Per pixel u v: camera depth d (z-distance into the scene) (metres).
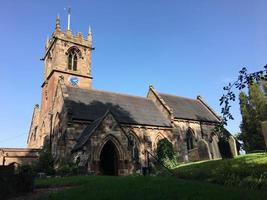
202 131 53.41
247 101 53.16
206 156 37.69
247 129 51.28
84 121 39.59
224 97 11.47
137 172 33.50
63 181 22.44
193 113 56.19
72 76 55.47
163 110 52.59
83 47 59.22
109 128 33.91
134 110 48.94
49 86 54.41
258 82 11.12
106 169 38.12
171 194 13.41
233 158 24.64
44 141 46.06
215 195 12.56
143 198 13.01
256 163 19.09
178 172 23.78
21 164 41.31
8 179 17.02
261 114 50.19
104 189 16.09
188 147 50.81
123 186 16.77
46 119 50.59
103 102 46.78
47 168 36.34
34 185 19.92
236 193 12.91
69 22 58.91
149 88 57.47
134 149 43.12
